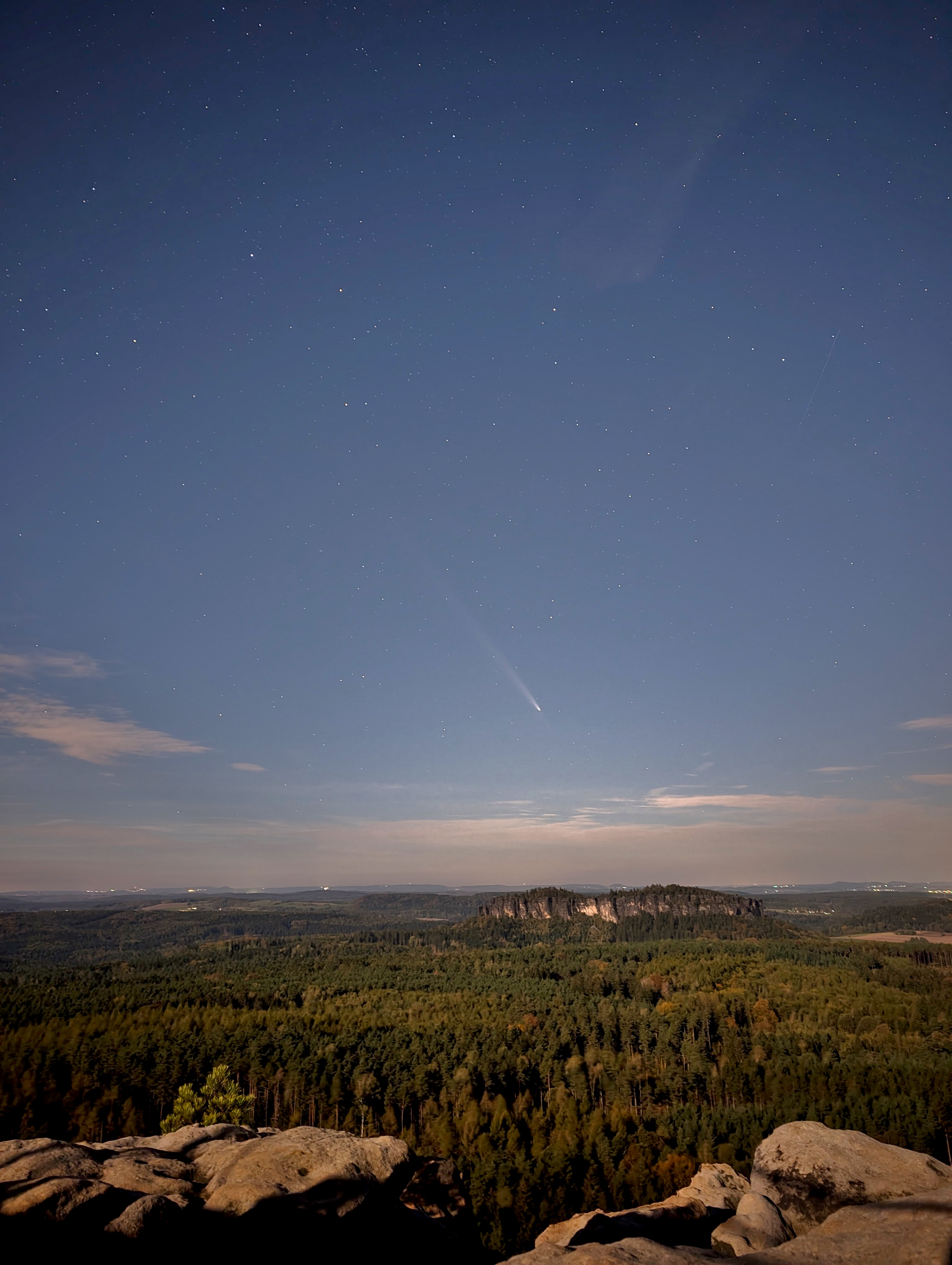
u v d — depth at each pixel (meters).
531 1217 77.69
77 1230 13.29
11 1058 129.88
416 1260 18.81
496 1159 91.00
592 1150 98.88
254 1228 15.38
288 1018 167.50
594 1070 140.50
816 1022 174.88
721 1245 19.00
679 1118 114.81
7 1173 15.91
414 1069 128.88
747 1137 103.69
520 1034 159.50
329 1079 123.94
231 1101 65.06
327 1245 16.03
